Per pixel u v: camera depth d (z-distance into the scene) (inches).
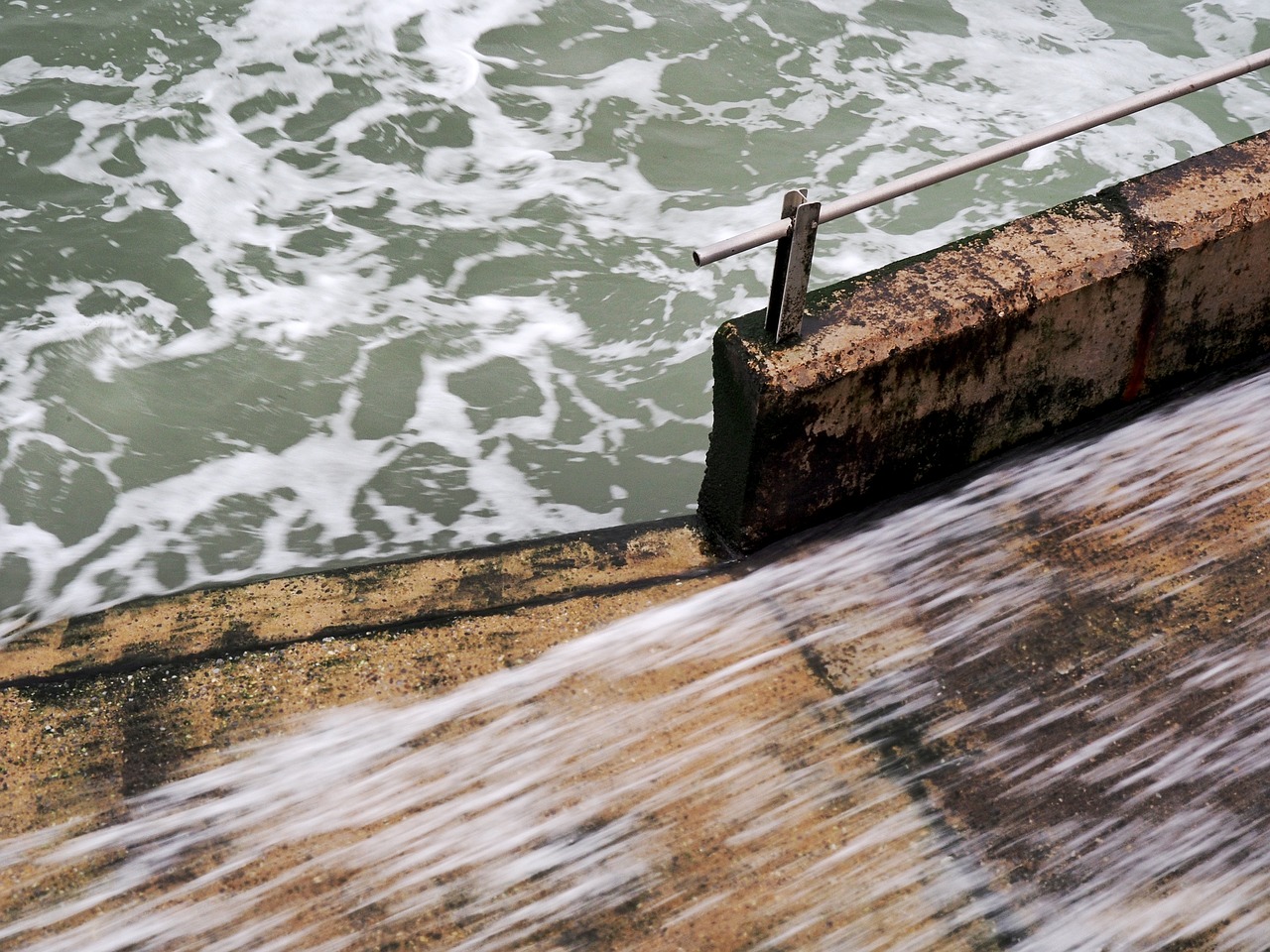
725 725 119.7
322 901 104.0
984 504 145.2
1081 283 137.3
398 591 136.4
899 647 128.9
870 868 106.8
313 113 302.7
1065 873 106.7
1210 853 108.4
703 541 144.1
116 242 256.4
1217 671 126.2
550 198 279.1
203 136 291.1
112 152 283.1
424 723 119.6
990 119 315.6
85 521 188.9
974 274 136.3
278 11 334.3
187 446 205.8
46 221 260.5
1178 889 105.5
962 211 278.8
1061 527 142.7
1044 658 127.6
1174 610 133.0
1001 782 114.7
